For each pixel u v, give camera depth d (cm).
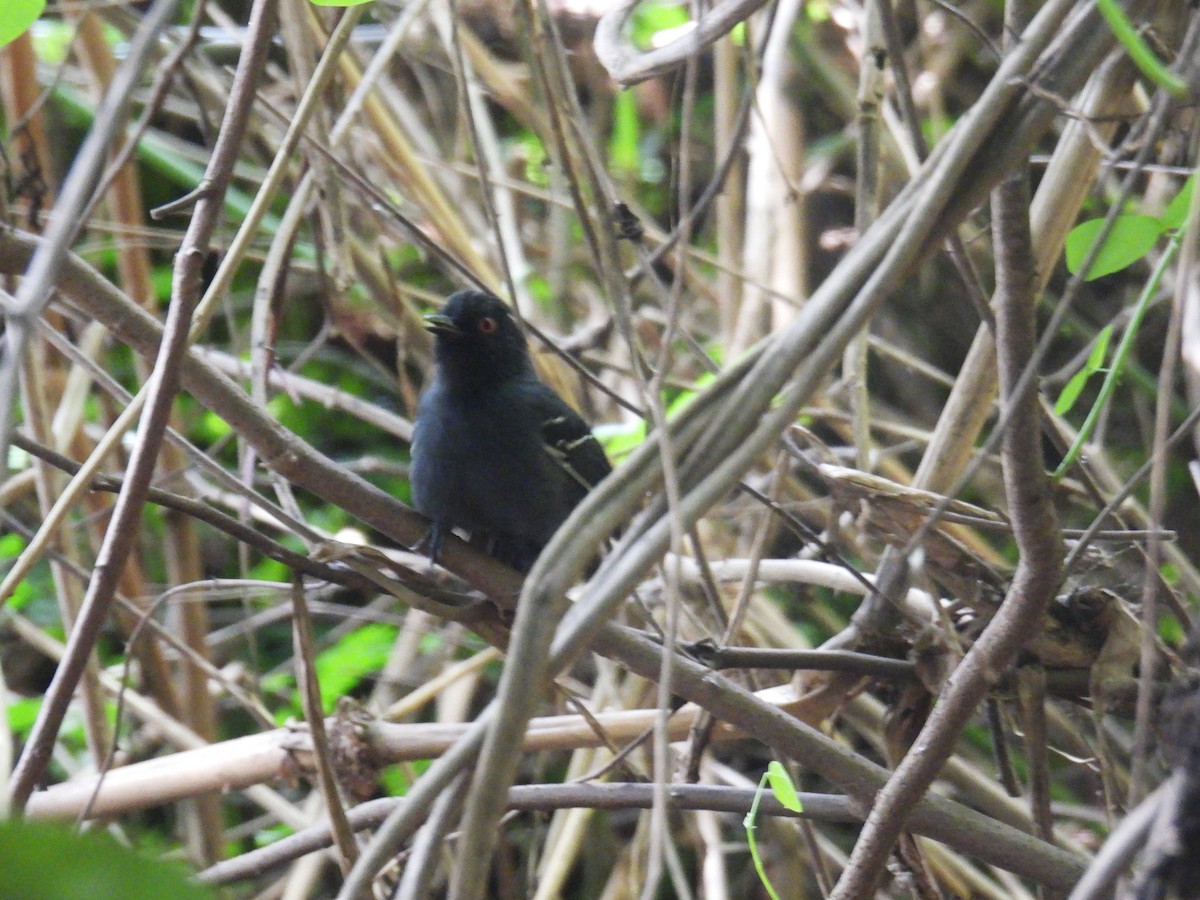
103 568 570
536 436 851
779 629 1098
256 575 1459
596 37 630
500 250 681
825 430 1403
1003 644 595
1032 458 547
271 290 779
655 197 1523
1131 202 939
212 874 712
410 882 409
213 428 1466
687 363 1344
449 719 1197
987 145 468
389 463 1393
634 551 410
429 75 1482
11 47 939
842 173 1554
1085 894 411
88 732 911
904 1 1165
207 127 951
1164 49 619
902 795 620
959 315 1535
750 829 640
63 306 859
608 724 817
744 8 581
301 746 786
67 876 219
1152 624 475
